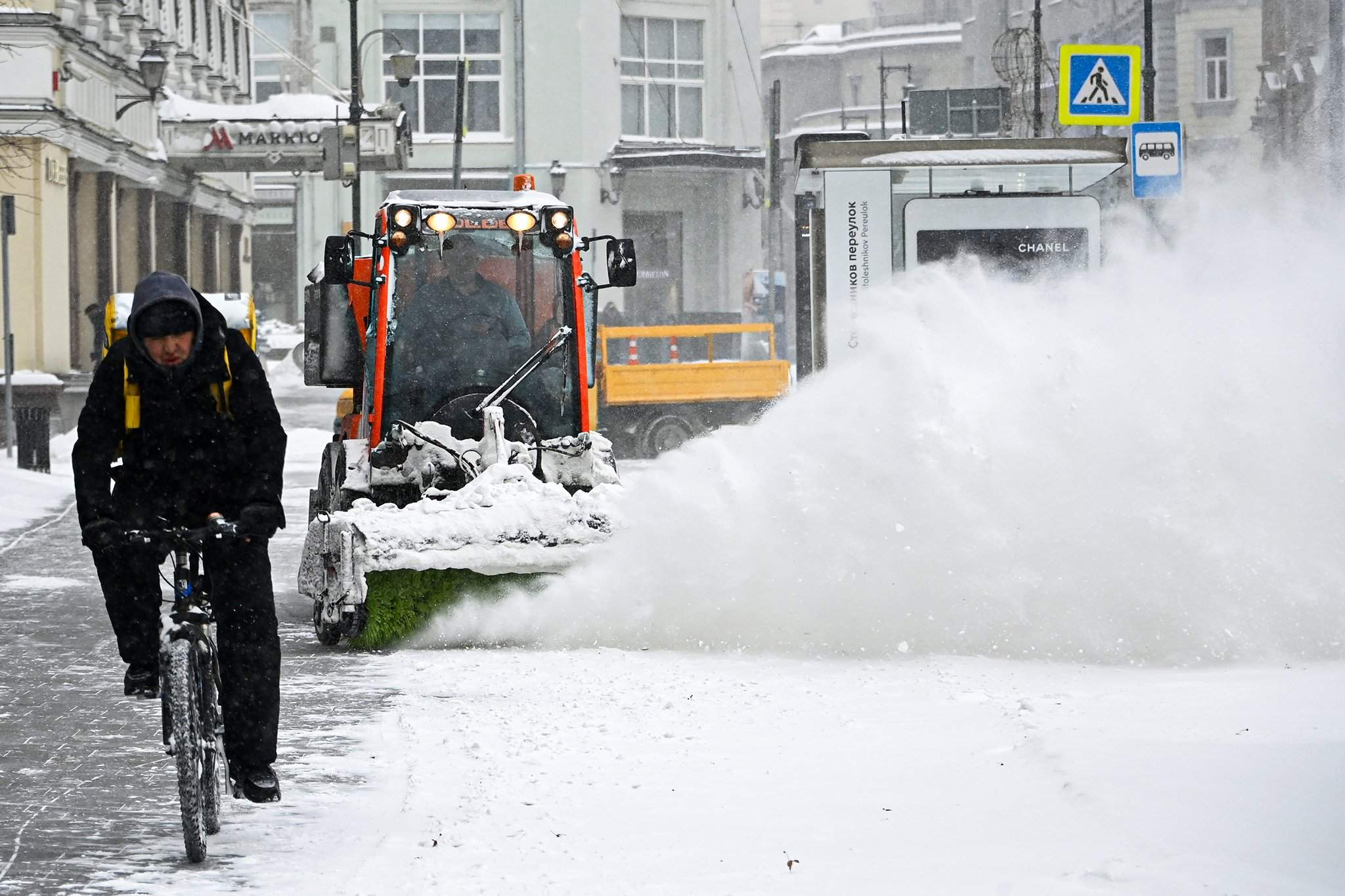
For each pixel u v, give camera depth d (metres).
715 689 11.62
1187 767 7.96
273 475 7.69
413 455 15.38
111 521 7.53
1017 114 45.34
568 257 16.31
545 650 13.88
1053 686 11.43
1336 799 7.18
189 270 62.00
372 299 16.09
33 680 12.64
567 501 14.15
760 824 7.73
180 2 61.66
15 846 7.71
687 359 40.91
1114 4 83.69
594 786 8.67
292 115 57.31
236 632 7.86
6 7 44.50
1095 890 6.20
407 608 14.05
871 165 25.95
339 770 9.31
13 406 39.09
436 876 6.98
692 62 80.00
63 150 46.59
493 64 77.81
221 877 7.14
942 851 7.02
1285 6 58.34
